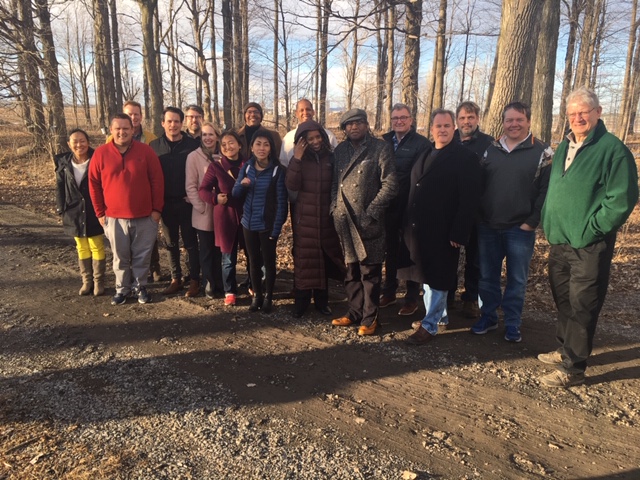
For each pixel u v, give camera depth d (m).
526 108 4.07
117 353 4.12
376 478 2.65
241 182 4.67
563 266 3.77
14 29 13.22
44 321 4.76
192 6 16.22
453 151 4.09
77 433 3.02
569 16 18.83
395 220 4.98
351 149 4.36
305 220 4.62
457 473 2.71
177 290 5.63
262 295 5.20
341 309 5.20
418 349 4.26
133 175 4.89
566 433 3.11
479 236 4.40
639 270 6.51
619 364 4.01
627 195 3.22
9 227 8.41
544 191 4.04
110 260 6.73
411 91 10.99
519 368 3.94
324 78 18.81
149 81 13.70
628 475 2.72
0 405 3.32
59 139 14.45
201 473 2.67
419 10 10.51
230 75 20.73
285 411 3.29
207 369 3.87
